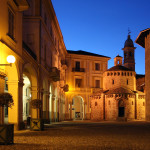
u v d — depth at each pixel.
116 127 25.30
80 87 62.56
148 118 40.78
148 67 40.81
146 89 41.69
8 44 15.99
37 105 23.02
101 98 53.81
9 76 18.27
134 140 12.74
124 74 53.78
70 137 14.12
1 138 10.67
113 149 9.56
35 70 25.00
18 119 18.56
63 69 56.31
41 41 27.38
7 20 15.81
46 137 14.03
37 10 27.00
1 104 12.27
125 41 84.31
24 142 11.67
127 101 49.88
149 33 40.44
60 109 49.28
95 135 15.52
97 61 64.69
